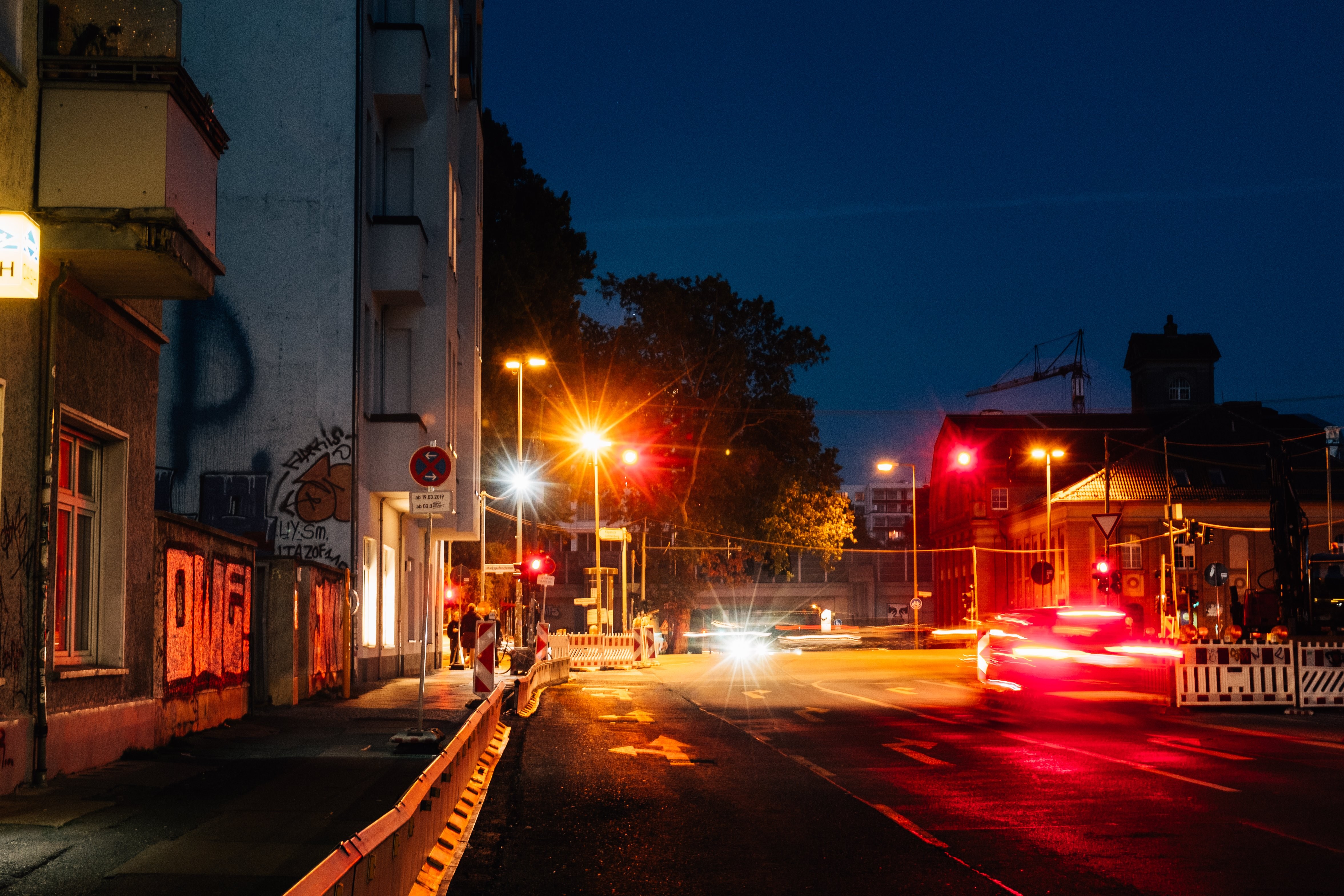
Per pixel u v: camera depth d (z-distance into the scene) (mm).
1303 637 27625
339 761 12625
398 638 31453
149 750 12984
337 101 25906
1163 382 102000
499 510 52594
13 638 10305
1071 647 26125
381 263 27422
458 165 34344
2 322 10188
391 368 29141
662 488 63031
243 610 17391
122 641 12578
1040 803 11141
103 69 10961
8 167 10406
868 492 175625
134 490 13000
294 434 25484
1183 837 9383
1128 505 78125
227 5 25938
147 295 12188
